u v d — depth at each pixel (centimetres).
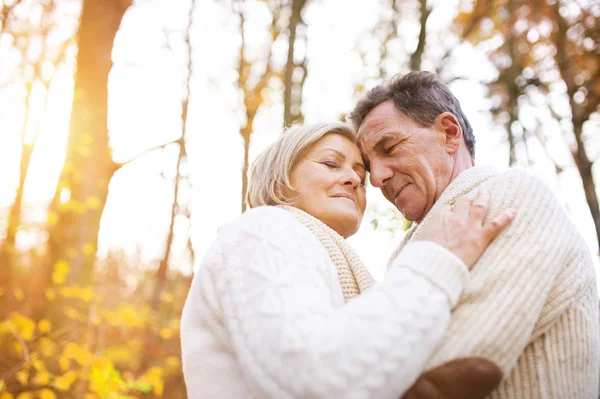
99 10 519
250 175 179
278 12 858
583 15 774
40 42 875
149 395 538
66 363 392
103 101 509
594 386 130
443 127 184
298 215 151
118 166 513
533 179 143
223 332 125
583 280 134
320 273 124
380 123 185
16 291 410
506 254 123
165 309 750
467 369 108
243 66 883
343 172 170
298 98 689
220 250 132
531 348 124
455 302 112
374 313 103
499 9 811
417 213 184
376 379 97
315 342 98
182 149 941
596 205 709
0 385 378
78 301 434
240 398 118
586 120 755
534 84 809
